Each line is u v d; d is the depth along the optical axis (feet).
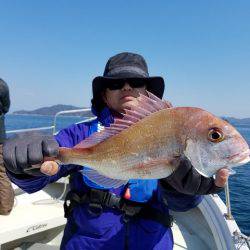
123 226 2.73
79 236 2.78
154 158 2.34
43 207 5.28
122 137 2.43
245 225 10.75
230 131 2.23
